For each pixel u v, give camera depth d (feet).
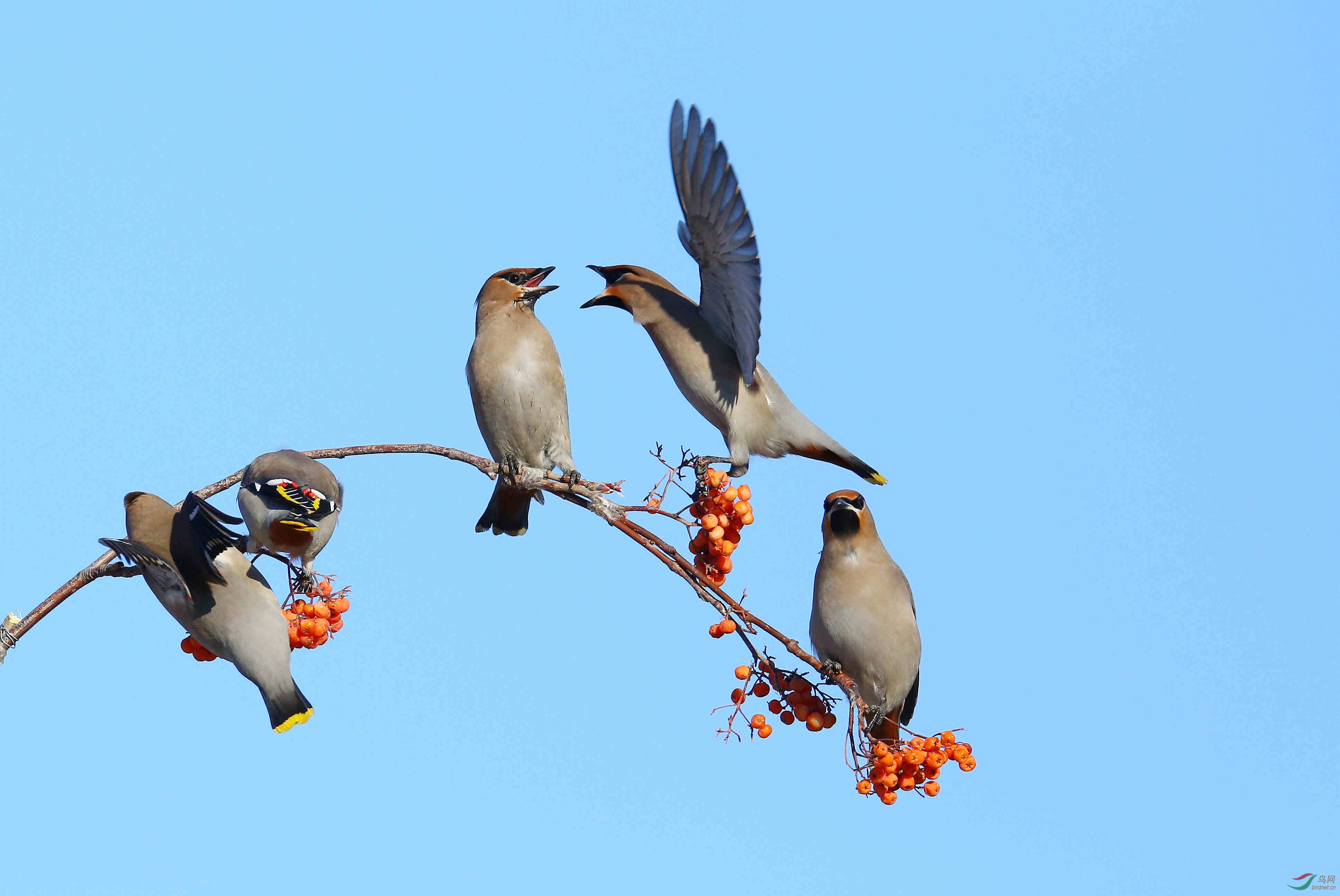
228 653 32.60
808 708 32.76
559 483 34.50
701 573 32.60
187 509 32.14
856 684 39.34
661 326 40.83
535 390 38.24
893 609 40.55
